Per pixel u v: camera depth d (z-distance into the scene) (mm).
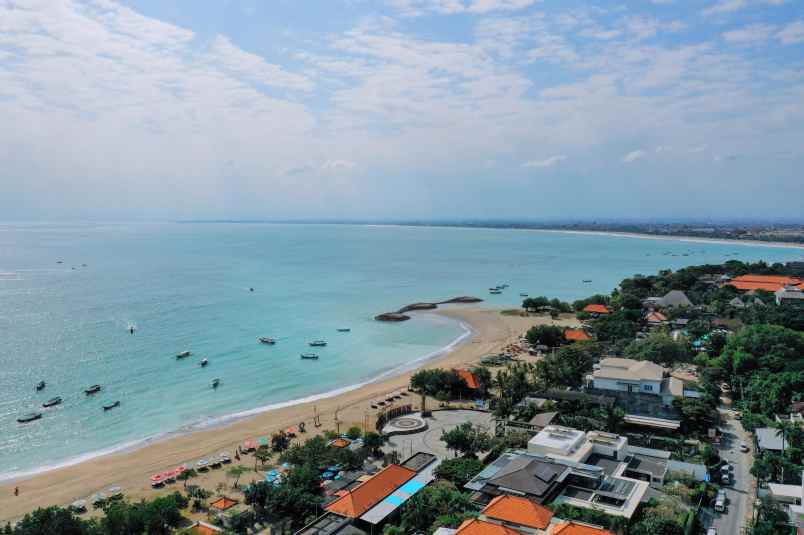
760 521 71000
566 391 120625
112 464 100750
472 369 149375
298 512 77250
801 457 88250
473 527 62875
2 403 131500
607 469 84500
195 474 95062
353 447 101375
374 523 71500
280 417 125375
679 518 70125
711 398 115625
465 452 96062
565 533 61125
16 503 86250
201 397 139625
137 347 184000
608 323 192375
